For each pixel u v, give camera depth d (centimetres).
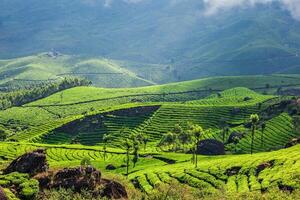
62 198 9769
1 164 14375
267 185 13650
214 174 17225
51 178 11056
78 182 10850
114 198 10675
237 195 11012
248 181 15312
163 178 17088
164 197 10388
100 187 10825
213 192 12175
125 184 13000
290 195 10531
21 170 11675
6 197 8562
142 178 17625
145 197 10619
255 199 10481
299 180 13212
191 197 10819
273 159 17212
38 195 9944
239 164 17725
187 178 16912
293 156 17150
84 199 9769
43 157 11988
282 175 14312
